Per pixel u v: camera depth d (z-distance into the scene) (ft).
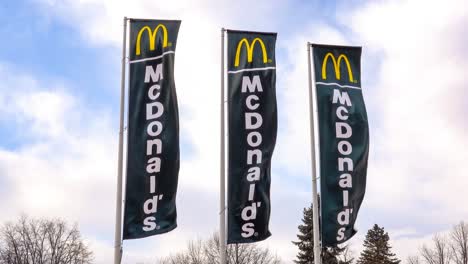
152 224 56.90
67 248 179.93
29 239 176.14
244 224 57.98
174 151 58.29
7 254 173.27
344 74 64.44
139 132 58.80
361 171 61.82
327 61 64.59
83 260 181.27
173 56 60.70
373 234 244.01
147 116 59.11
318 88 63.46
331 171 61.21
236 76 61.77
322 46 65.00
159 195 57.36
